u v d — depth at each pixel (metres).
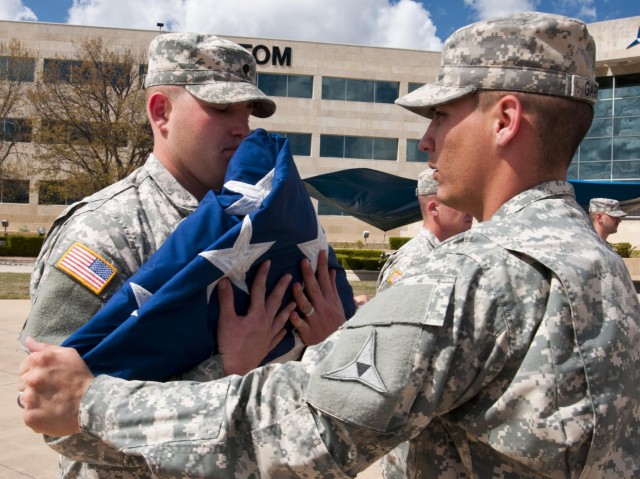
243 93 2.04
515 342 1.20
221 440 1.22
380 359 1.20
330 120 37.62
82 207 1.98
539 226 1.31
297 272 1.94
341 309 2.05
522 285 1.22
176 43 2.09
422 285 1.24
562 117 1.36
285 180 1.83
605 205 5.91
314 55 37.53
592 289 1.22
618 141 31.69
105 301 1.79
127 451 1.28
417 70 38.19
